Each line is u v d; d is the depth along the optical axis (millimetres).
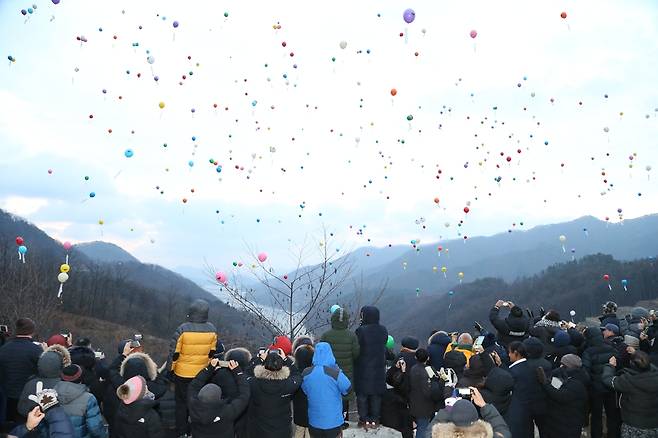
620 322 7543
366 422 6227
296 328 9945
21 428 4488
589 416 6895
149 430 4156
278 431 4680
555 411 5211
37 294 21672
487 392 4430
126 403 4160
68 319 41281
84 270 55906
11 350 5184
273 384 4617
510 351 5449
